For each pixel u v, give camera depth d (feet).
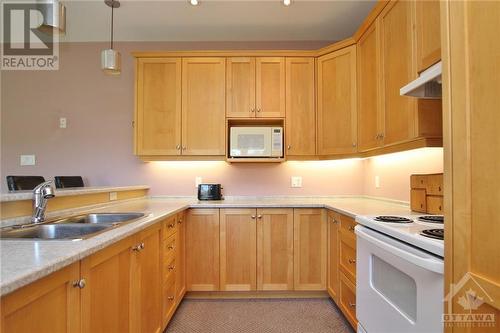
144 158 9.21
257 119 9.07
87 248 3.07
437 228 4.18
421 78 4.12
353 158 9.20
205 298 8.24
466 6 2.52
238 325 6.70
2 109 10.16
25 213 4.52
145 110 8.96
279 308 7.57
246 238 8.11
